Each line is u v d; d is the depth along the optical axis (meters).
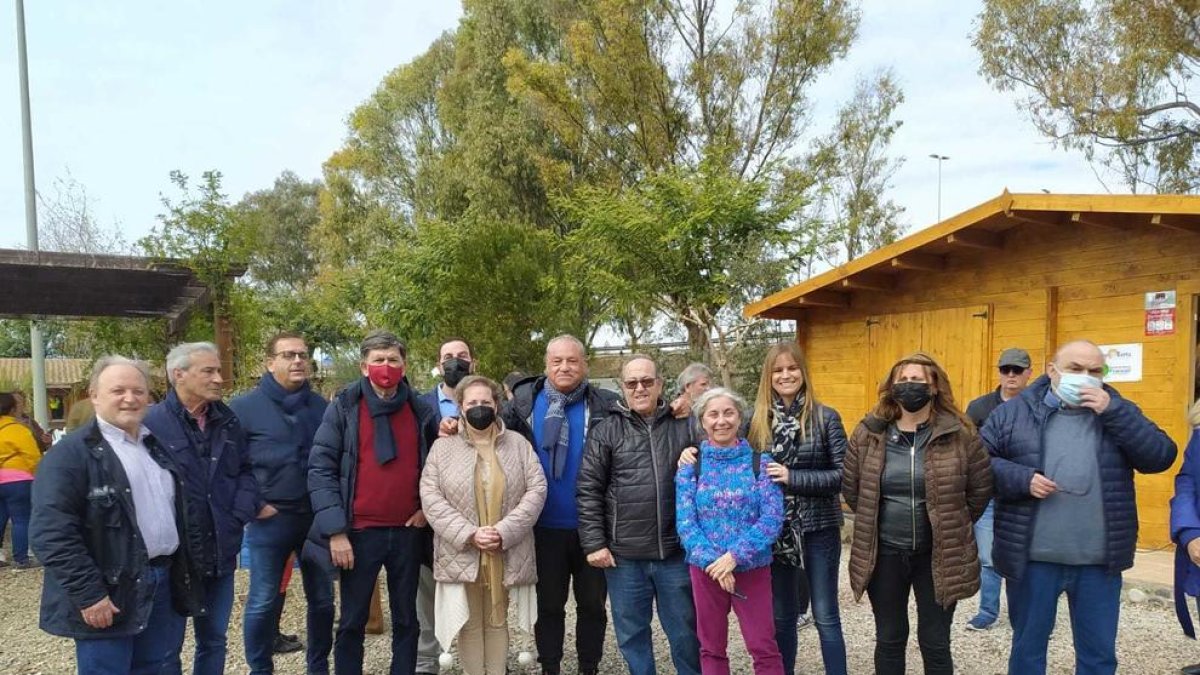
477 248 9.59
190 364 3.49
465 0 24.89
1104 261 6.78
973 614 5.26
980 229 7.44
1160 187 16.39
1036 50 15.64
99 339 13.15
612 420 3.81
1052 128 16.03
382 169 30.80
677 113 18.36
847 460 3.50
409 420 3.97
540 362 9.12
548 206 20.44
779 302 9.27
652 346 14.01
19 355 31.44
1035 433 3.38
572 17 19.14
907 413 3.40
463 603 3.72
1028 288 7.37
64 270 9.77
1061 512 3.28
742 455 3.50
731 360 12.00
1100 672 3.30
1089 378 3.25
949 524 3.24
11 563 7.82
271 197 45.56
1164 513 6.33
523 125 20.56
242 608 5.73
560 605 4.10
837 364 9.43
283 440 4.03
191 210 10.27
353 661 3.82
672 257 12.85
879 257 8.03
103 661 2.87
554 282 9.63
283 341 4.15
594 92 18.42
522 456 3.94
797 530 3.60
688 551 3.42
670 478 3.65
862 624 5.09
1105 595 3.29
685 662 3.67
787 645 3.74
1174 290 6.29
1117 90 14.69
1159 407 6.38
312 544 3.88
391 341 3.89
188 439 3.47
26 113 12.88
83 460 2.87
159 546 3.12
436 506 3.71
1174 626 4.99
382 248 22.20
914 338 8.47
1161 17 13.59
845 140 18.95
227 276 10.54
